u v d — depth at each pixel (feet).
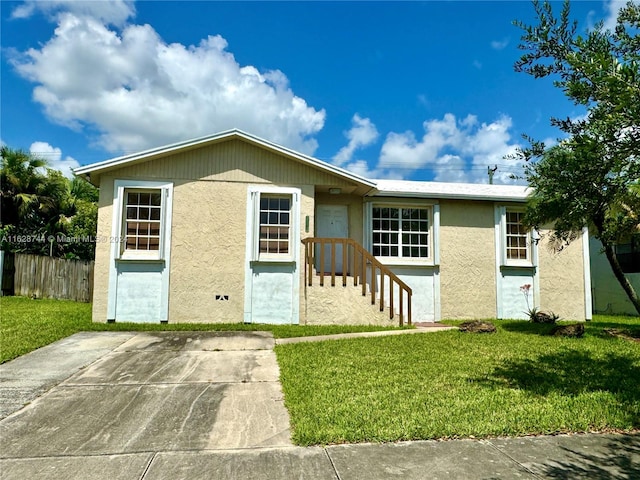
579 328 27.73
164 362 20.62
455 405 14.39
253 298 32.53
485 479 9.75
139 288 31.68
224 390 16.39
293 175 34.06
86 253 62.49
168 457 10.77
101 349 23.29
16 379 17.57
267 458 10.74
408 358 21.29
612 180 12.21
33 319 31.42
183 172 32.89
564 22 12.89
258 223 33.09
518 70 13.94
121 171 32.30
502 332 29.43
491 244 39.06
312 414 13.51
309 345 24.41
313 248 34.63
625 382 17.35
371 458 10.76
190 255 32.30
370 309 33.12
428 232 39.11
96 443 11.57
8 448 11.21
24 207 57.21
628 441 12.01
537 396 15.47
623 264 50.21
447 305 37.86
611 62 9.59
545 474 10.02
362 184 34.71
